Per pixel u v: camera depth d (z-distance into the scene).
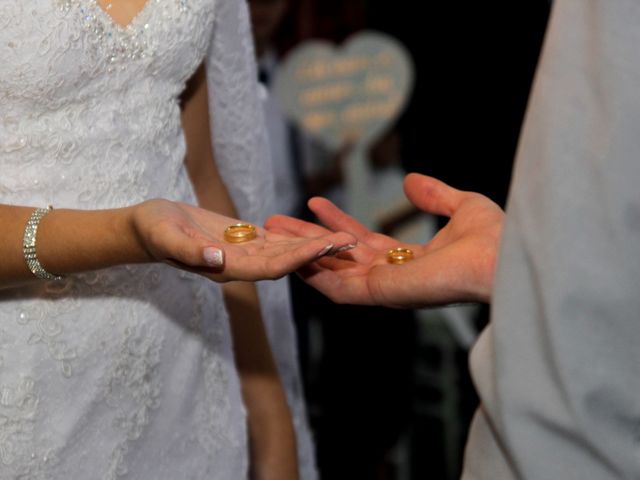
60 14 1.04
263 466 1.32
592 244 0.78
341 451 2.22
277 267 0.94
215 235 1.01
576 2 0.79
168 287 1.17
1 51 1.03
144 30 1.11
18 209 1.05
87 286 1.11
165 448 1.19
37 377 1.09
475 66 2.26
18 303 1.09
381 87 2.28
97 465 1.13
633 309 0.78
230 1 1.24
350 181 2.34
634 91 0.76
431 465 2.20
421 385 2.29
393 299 1.04
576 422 0.78
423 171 2.37
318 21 2.39
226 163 1.35
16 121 1.07
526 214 0.81
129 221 0.99
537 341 0.80
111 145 1.11
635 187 0.77
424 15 2.28
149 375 1.17
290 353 1.46
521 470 0.81
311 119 2.29
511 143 2.28
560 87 0.79
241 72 1.30
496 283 0.82
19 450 1.09
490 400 0.83
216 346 1.24
